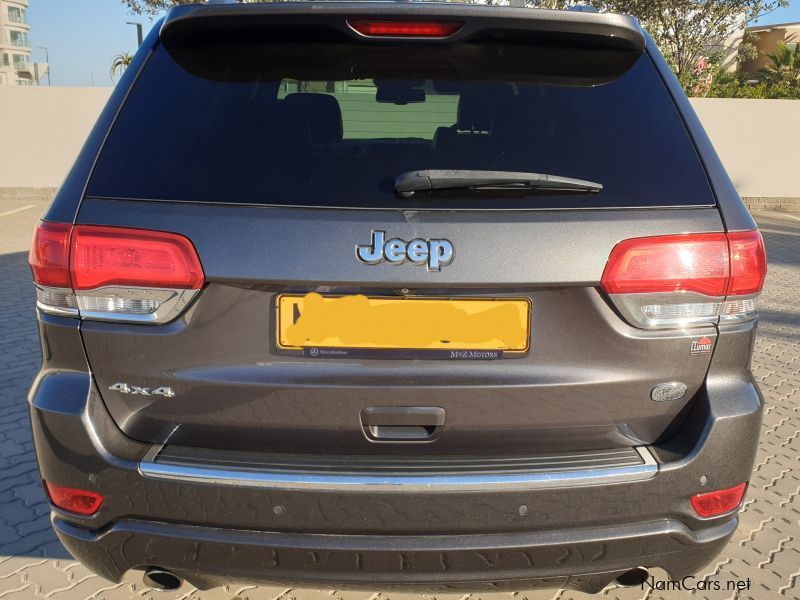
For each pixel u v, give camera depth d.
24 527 2.91
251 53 1.93
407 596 2.49
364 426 1.76
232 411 1.76
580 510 1.75
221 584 1.95
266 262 1.68
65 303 1.76
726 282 1.79
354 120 1.93
